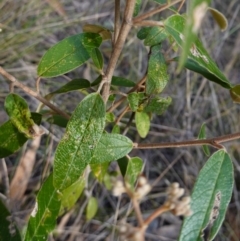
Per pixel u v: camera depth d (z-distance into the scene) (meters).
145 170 0.66
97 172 0.38
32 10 0.67
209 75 0.36
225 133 0.72
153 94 0.34
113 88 0.41
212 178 0.29
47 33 0.68
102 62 0.33
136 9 0.35
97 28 0.35
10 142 0.33
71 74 0.67
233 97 0.35
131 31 0.71
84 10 0.75
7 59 0.63
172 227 0.62
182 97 0.72
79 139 0.29
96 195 0.59
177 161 0.68
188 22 0.18
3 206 0.33
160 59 0.33
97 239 0.58
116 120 0.41
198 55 0.30
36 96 0.33
